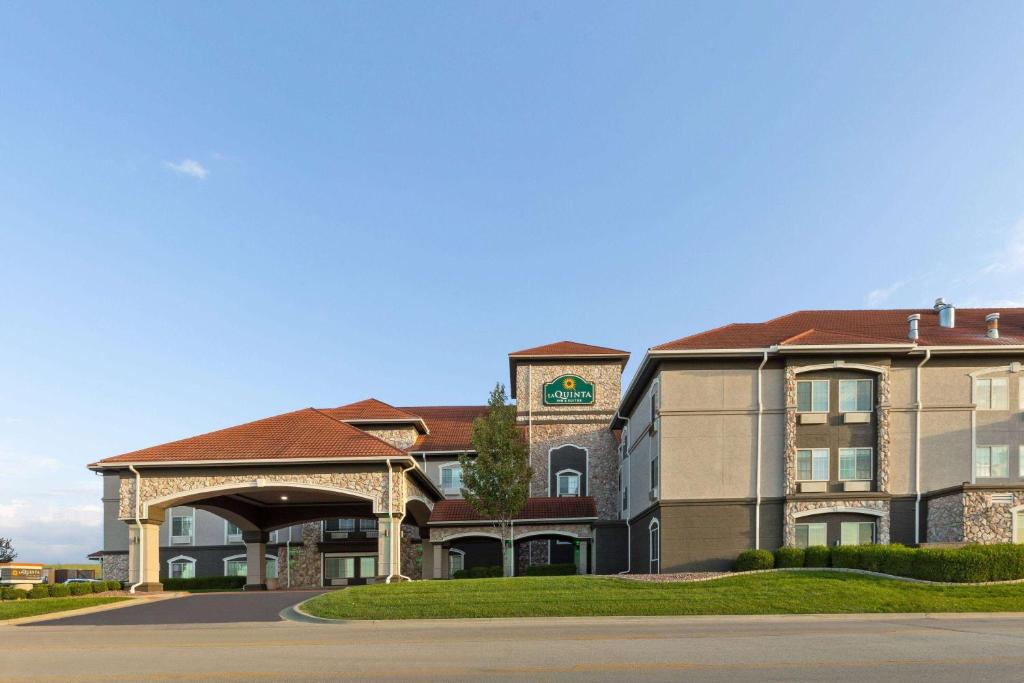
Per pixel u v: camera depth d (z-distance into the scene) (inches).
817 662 439.5
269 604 911.7
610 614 717.3
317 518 1561.3
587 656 469.4
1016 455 1101.1
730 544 1072.2
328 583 1792.6
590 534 1566.2
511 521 1460.4
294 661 469.1
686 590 815.1
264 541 1558.8
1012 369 1114.1
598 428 1759.4
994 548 815.7
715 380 1114.1
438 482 1793.8
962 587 788.0
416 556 1792.6
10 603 920.3
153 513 1168.8
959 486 989.8
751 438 1096.8
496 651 496.7
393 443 1792.6
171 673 434.6
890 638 542.9
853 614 703.7
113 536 1930.4
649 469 1222.9
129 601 1013.2
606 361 1792.6
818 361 1104.2
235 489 1162.6
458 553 1734.7
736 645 511.8
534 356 1785.2
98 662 480.4
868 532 1066.1
